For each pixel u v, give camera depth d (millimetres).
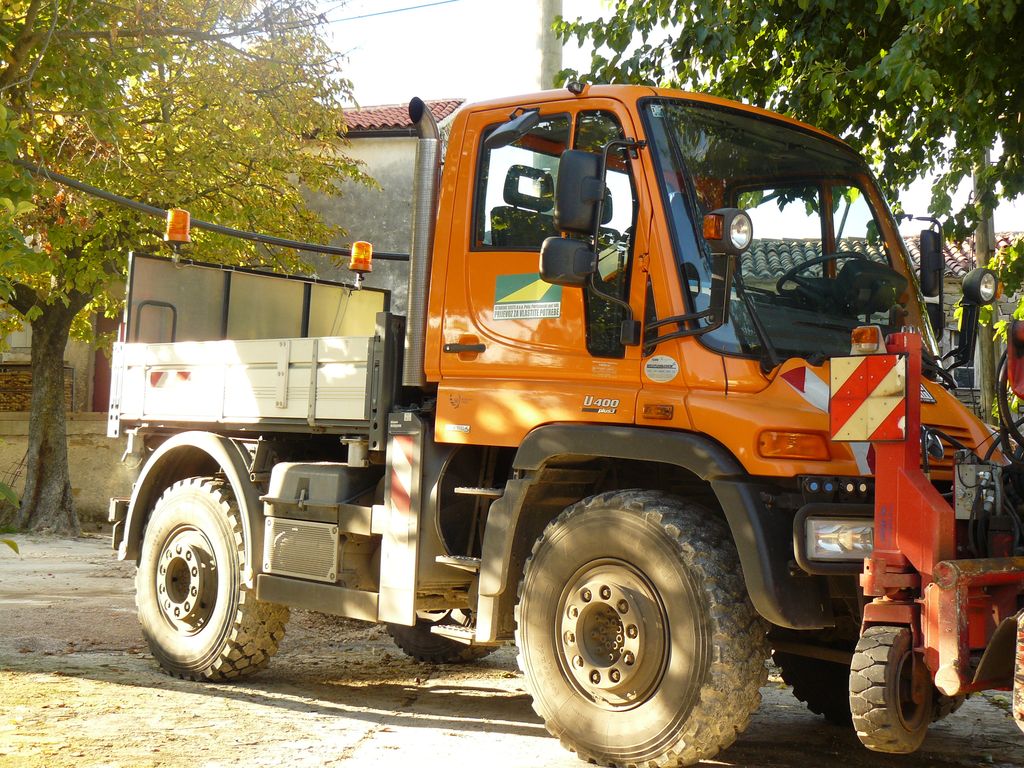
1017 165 7898
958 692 3893
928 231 5898
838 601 4914
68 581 11836
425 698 6340
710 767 4879
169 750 4785
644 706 4602
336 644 8234
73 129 16000
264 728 5320
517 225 5344
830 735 5625
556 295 5133
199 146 17344
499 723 5652
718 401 4570
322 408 6172
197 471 7363
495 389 5266
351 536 5973
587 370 4973
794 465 4422
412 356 5633
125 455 7469
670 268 4781
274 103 17500
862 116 8117
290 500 6230
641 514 4680
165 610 6836
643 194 4883
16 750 4680
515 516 5074
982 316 9461
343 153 23359
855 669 4074
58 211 16656
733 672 4414
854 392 4219
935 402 4961
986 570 4008
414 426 5598
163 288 7707
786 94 8125
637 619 4602
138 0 13094
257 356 6613
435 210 5719
